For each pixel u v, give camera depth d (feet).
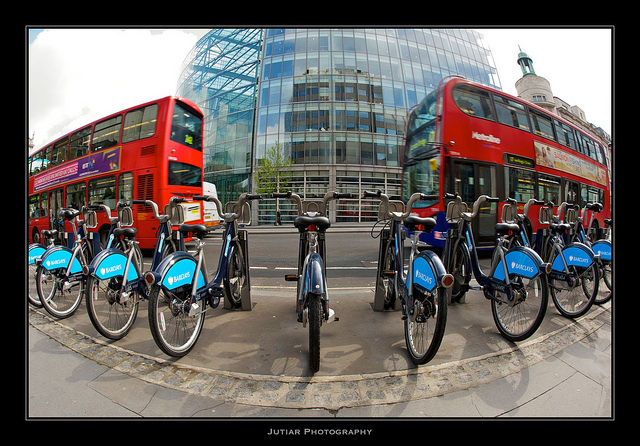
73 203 31.71
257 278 18.53
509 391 6.62
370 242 36.09
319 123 74.49
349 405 6.18
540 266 8.33
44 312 12.07
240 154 79.25
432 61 82.64
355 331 9.66
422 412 6.01
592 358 7.99
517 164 24.90
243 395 6.52
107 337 9.17
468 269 10.99
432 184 22.16
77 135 32.22
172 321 10.19
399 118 76.79
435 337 6.95
